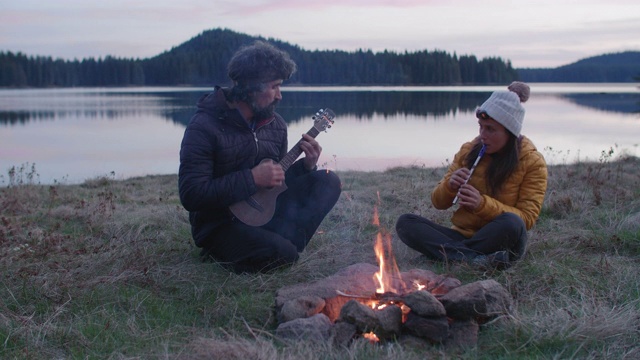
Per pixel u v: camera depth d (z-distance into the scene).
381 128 26.12
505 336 3.18
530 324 3.23
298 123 26.22
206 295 3.96
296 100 50.88
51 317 3.54
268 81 4.25
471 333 3.19
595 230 5.18
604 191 6.85
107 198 6.86
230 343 3.04
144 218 6.05
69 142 21.97
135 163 15.92
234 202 4.28
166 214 6.18
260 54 4.22
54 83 132.75
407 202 6.71
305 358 2.89
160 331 3.40
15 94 81.94
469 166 4.39
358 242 5.18
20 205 6.65
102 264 4.52
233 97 4.31
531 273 4.07
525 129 23.55
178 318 3.62
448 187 4.42
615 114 33.16
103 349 3.21
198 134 4.23
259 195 4.39
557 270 4.08
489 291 3.30
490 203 4.20
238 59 4.25
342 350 3.01
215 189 4.16
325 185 4.70
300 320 3.20
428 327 3.17
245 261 4.34
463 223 4.48
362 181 8.53
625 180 7.71
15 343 3.26
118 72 136.62
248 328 3.29
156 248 4.93
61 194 7.87
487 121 4.20
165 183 9.53
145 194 8.23
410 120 31.14
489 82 106.69
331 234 5.34
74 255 4.78
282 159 4.49
